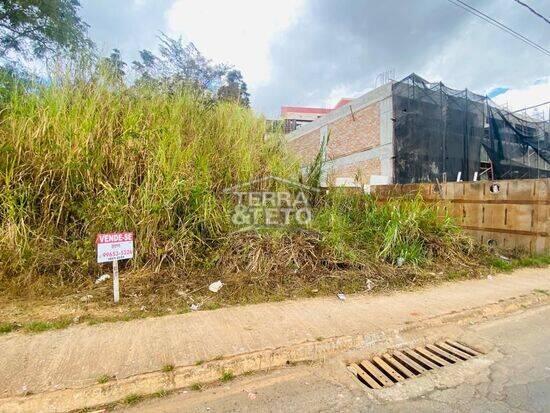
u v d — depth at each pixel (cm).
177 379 219
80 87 504
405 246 505
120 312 310
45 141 416
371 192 678
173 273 388
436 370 250
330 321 312
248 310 332
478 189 661
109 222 385
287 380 232
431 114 1310
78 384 202
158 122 502
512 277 484
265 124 682
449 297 392
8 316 289
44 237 376
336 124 1817
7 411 186
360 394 217
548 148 1491
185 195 425
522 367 253
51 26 748
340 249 464
